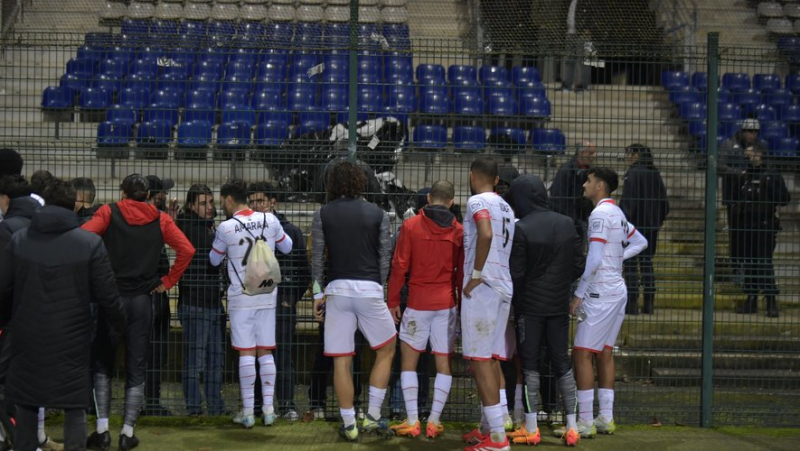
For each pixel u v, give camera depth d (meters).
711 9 13.55
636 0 10.21
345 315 4.90
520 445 4.94
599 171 5.12
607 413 5.21
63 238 4.05
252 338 5.14
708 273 5.52
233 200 5.15
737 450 4.93
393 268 4.99
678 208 6.28
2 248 4.38
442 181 5.08
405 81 9.82
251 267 5.01
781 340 6.12
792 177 6.72
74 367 4.04
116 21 12.28
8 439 4.62
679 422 5.53
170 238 4.96
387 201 5.80
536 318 4.88
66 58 10.09
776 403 5.96
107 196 6.52
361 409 5.54
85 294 4.07
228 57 10.32
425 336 5.02
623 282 5.09
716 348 6.12
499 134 6.07
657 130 8.88
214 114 6.56
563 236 4.87
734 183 5.88
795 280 6.65
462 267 5.00
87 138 6.23
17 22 11.54
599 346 5.03
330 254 4.95
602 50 5.92
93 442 4.78
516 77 9.50
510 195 5.18
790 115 7.18
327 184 5.07
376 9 12.73
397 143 5.79
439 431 5.12
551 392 5.46
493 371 4.69
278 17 13.16
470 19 11.27
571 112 9.16
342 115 6.64
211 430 5.17
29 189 4.65
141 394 4.83
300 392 6.02
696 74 9.32
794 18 13.51
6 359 4.39
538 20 10.17
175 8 12.99
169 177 6.22
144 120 7.09
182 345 5.47
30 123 7.54
